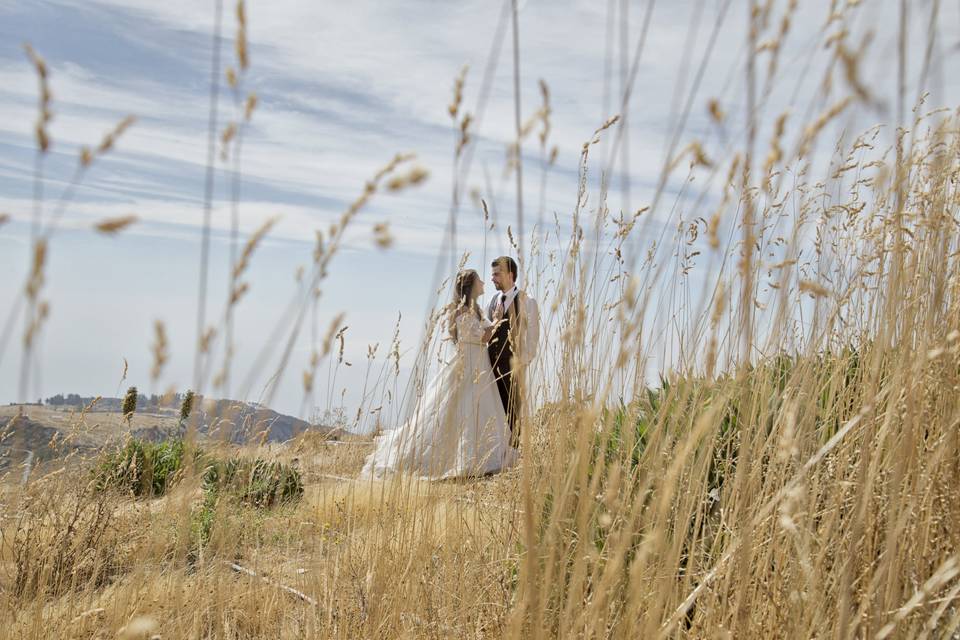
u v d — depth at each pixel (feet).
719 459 7.82
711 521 7.59
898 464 5.49
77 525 11.11
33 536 10.84
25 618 9.14
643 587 6.37
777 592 6.26
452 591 8.96
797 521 6.23
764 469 7.49
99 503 11.19
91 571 10.59
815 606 5.91
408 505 9.70
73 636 8.48
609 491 5.18
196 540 8.84
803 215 6.89
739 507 6.90
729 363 7.26
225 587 8.68
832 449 7.21
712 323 5.23
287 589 9.68
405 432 9.96
